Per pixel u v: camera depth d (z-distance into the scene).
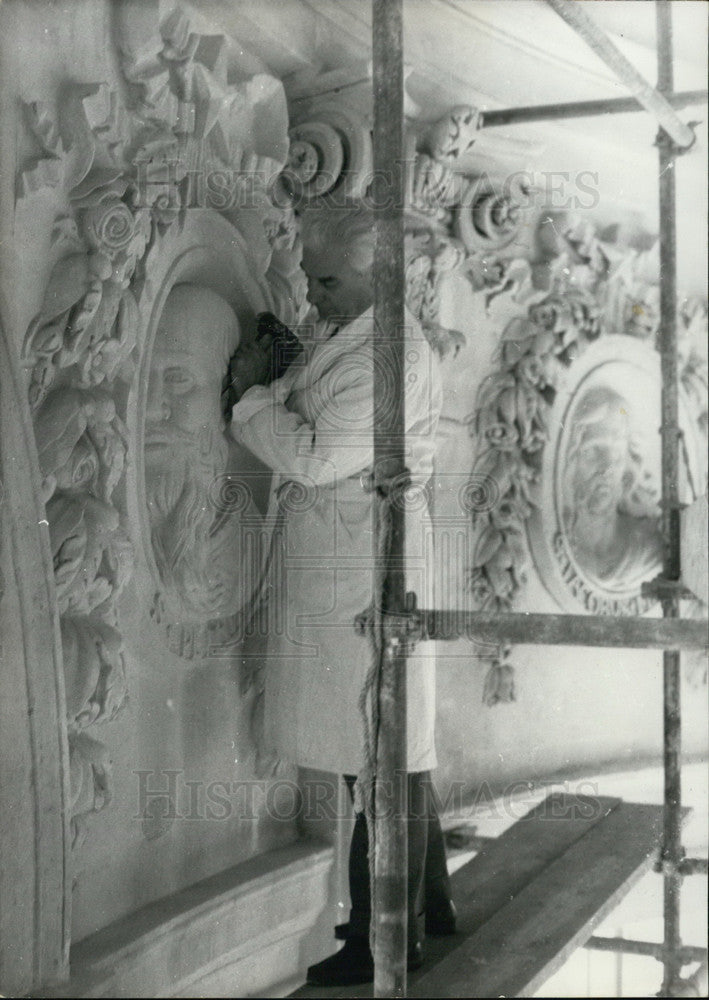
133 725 2.48
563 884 2.91
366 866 2.54
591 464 4.07
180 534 2.56
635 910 3.69
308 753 2.58
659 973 3.72
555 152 3.90
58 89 2.29
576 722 3.86
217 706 2.63
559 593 3.94
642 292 4.32
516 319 3.85
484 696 3.65
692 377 4.52
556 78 3.79
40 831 2.24
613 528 4.17
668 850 3.18
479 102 3.58
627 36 3.99
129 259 2.36
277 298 2.79
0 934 2.22
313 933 2.74
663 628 2.14
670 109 3.17
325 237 2.99
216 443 2.62
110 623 2.37
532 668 3.77
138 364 2.44
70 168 2.29
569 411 3.99
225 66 2.67
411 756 2.51
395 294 2.16
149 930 2.37
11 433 2.17
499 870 3.03
